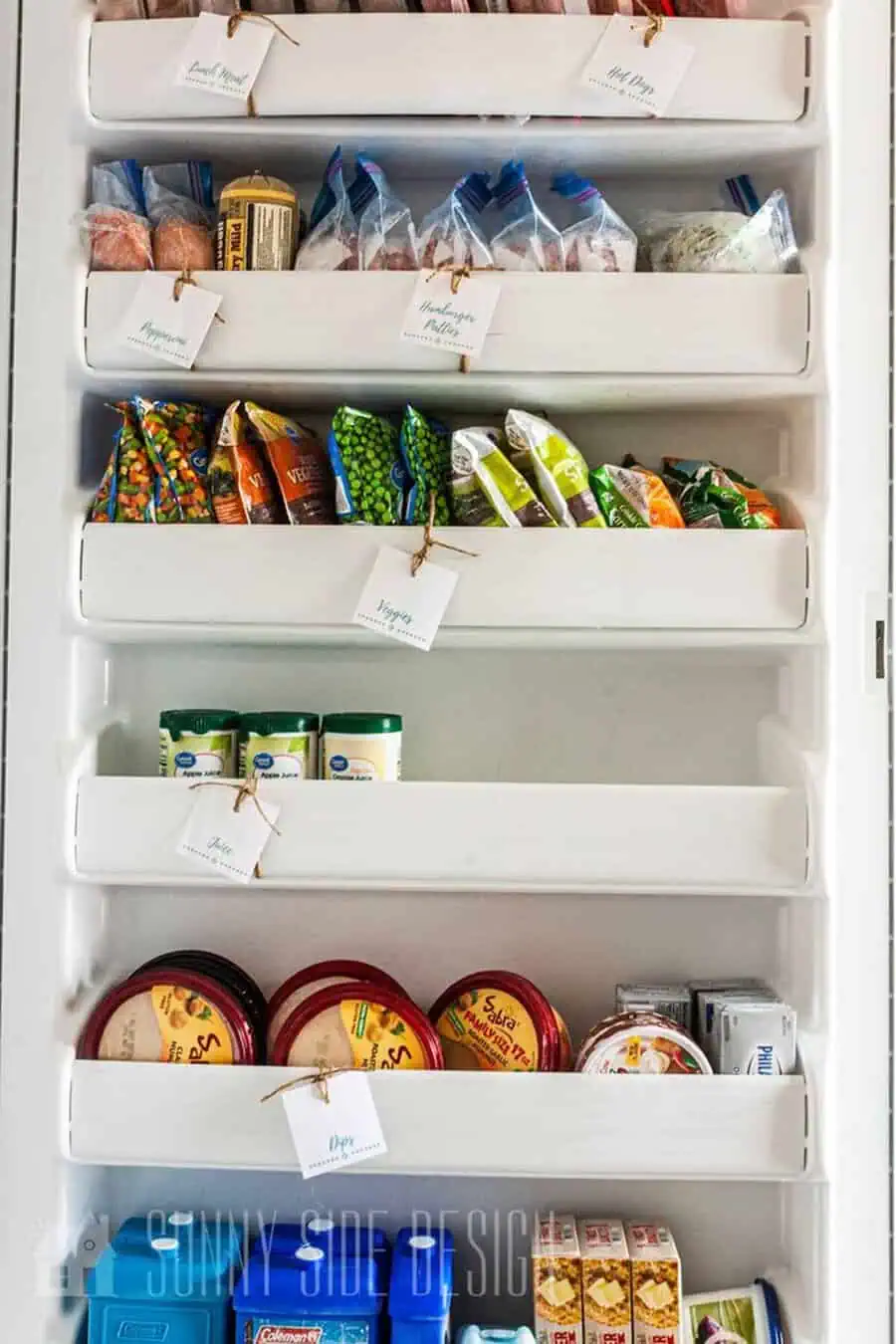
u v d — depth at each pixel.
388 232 1.40
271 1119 1.34
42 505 1.44
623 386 1.37
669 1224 1.54
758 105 1.34
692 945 1.56
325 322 1.34
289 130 1.37
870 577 1.50
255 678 1.57
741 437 1.56
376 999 1.37
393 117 1.36
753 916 1.56
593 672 1.57
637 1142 1.32
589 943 1.56
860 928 1.50
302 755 1.42
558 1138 1.32
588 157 1.45
